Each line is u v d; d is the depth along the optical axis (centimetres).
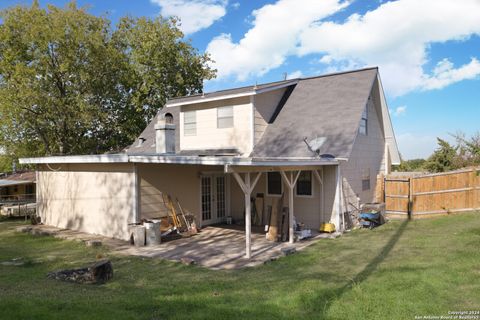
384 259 896
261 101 1595
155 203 1266
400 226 1398
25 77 2344
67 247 1120
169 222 1305
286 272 809
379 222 1448
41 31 2366
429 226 1353
